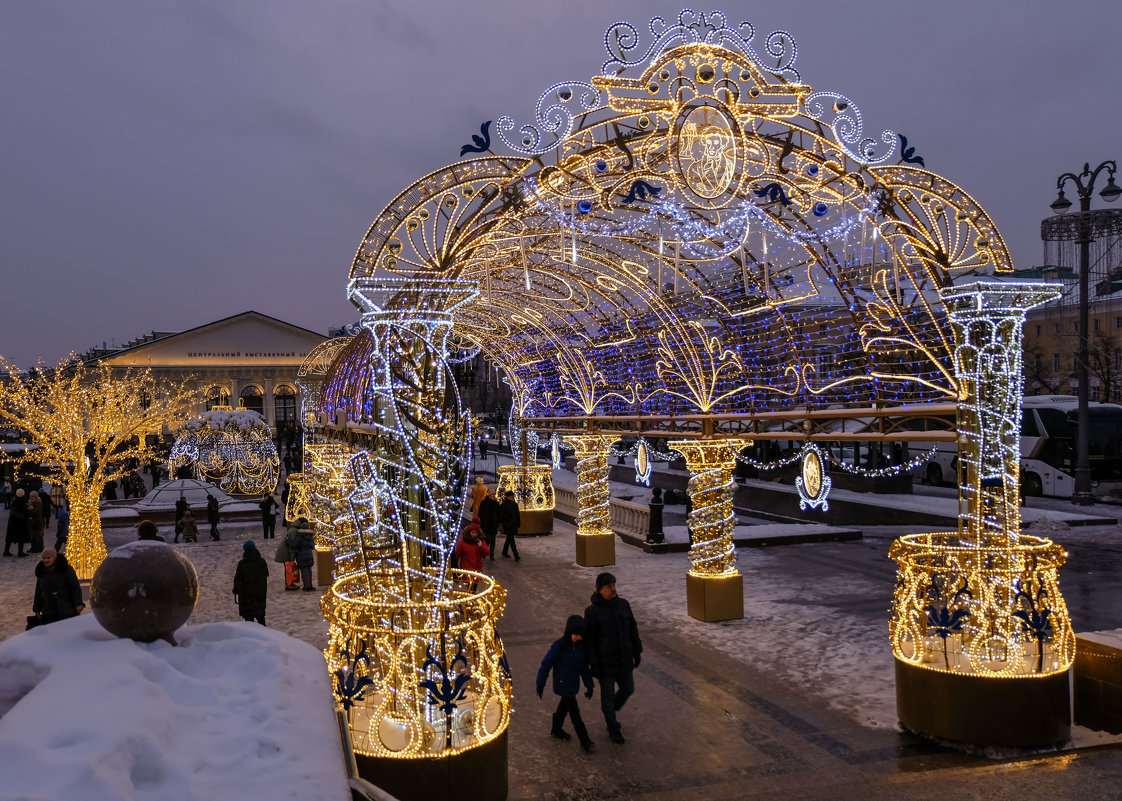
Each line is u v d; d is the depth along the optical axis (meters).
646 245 10.99
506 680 5.86
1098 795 5.46
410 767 5.49
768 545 17.78
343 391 10.56
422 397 6.84
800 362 10.30
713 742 6.98
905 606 7.15
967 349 7.34
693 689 8.38
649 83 8.23
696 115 8.05
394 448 7.11
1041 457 26.47
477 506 16.67
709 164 8.07
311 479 17.20
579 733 6.91
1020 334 7.38
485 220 7.89
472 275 11.83
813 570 14.86
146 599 2.90
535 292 14.05
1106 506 22.39
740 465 32.94
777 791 5.89
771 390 10.74
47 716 2.10
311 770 2.18
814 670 8.88
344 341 20.75
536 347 17.44
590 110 8.09
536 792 6.08
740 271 11.09
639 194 8.45
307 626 11.43
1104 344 36.22
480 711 5.70
